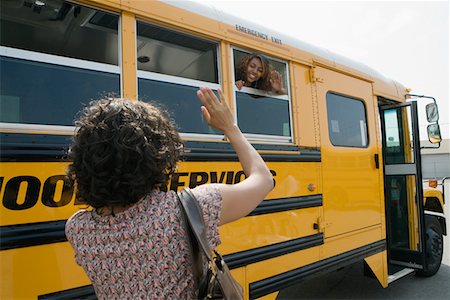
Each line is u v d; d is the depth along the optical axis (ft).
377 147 12.10
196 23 7.29
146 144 2.86
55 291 5.19
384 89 13.03
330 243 9.73
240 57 8.21
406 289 13.85
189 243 2.89
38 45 7.18
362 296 13.24
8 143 4.90
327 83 10.32
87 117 3.00
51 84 5.55
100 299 3.00
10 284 4.81
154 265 2.82
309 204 9.18
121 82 6.16
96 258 2.91
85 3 5.95
